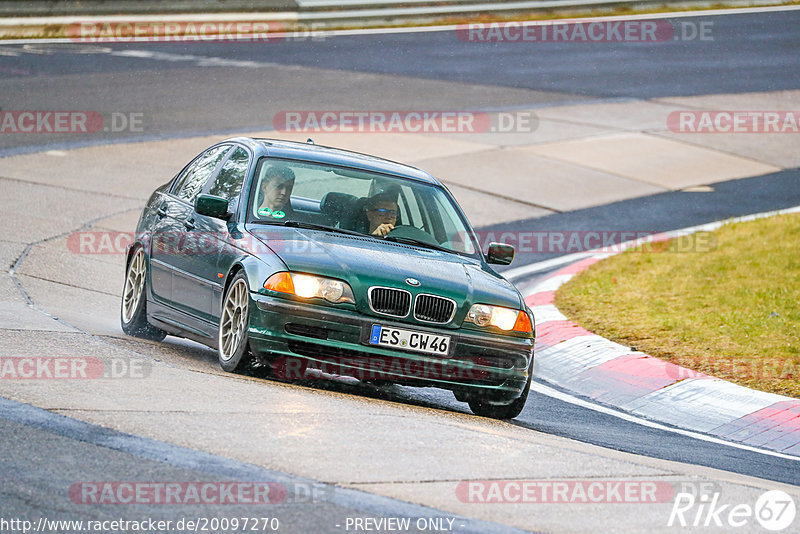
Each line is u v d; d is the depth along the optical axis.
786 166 75.56
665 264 50.09
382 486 17.94
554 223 59.53
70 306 35.69
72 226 49.38
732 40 115.44
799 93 96.19
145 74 85.94
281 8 109.12
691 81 98.56
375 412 23.19
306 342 25.08
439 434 21.70
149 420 20.28
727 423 30.05
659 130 82.38
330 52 100.06
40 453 17.89
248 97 80.88
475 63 99.94
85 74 84.38
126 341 29.45
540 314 42.06
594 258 53.31
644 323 39.84
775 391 31.75
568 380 34.66
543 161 71.75
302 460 18.83
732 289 44.59
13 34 98.94
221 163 31.30
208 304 28.05
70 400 21.09
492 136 76.38
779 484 22.66
